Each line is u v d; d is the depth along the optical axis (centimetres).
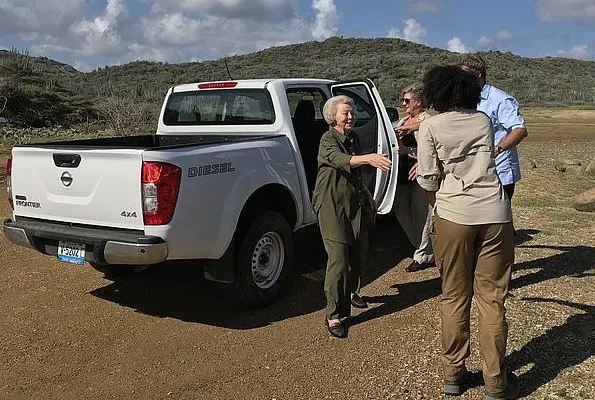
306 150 638
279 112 582
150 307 551
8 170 527
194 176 462
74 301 564
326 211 475
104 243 455
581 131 2692
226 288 525
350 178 480
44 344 477
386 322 507
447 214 364
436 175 371
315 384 408
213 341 480
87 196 472
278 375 422
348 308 487
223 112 629
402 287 592
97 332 499
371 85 654
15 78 3522
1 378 426
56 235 482
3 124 2634
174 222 450
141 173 443
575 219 850
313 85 637
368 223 516
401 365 428
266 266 550
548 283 576
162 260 451
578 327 476
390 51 9025
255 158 526
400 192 638
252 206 548
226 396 397
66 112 3078
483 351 369
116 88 4009
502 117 505
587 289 560
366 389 398
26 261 680
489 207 357
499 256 364
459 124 364
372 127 676
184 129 659
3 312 538
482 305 370
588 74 7288
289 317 526
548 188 1126
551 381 397
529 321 488
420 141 374
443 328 379
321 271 643
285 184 556
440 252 372
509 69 6925
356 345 465
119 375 429
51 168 490
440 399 382
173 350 466
